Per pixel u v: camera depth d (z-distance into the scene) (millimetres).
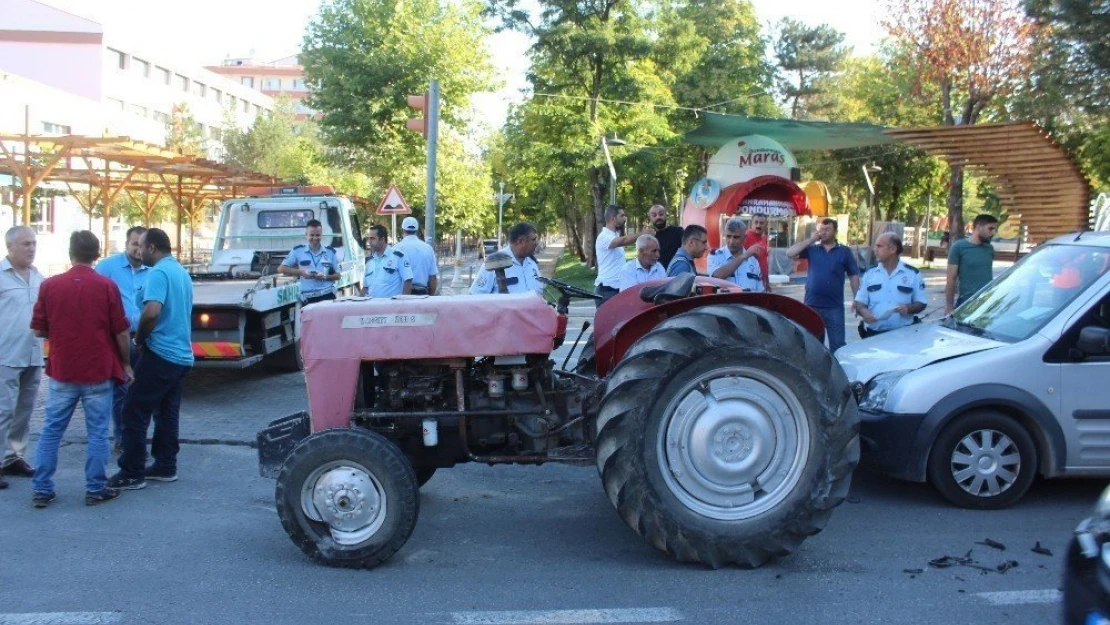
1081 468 5969
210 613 4492
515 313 5164
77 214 33469
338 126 31766
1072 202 13797
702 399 4926
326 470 5047
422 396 5320
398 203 17641
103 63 49719
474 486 6809
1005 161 14234
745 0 40344
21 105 31156
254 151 50812
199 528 5848
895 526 5695
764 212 29031
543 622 4352
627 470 4824
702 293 5953
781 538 4910
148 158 17234
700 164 37719
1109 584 2945
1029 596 4602
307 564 5164
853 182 45969
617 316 6035
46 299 6184
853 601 4551
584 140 29656
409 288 10055
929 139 14719
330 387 5211
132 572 5059
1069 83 19578
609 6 30078
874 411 6172
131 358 8070
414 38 30953
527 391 5402
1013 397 5895
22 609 4539
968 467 5977
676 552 4887
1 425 6750
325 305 5293
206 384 11203
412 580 4910
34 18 48594
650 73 31297
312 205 15125
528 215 51031
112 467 7387
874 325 8297
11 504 6359
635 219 42562
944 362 6082
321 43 31828
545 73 31047
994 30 27188
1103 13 18344
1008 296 6785
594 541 5539
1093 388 5938
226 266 14469
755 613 4418
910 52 29359
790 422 4973
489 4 29688
